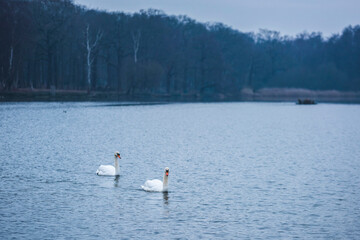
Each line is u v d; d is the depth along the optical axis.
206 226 18.67
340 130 54.94
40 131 45.31
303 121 67.00
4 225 18.31
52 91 94.25
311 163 32.38
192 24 156.75
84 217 19.36
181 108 87.12
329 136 48.66
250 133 50.19
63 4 99.19
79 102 89.88
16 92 89.38
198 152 35.88
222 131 51.34
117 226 18.42
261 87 177.75
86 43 107.31
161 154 34.38
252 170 29.42
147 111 75.81
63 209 20.28
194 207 21.00
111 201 21.55
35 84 106.50
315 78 181.00
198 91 148.38
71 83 124.31
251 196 23.08
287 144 41.94
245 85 170.88
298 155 35.78
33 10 97.06
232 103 113.31
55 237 17.23
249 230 18.39
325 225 19.16
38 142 38.31
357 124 63.06
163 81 146.62
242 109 90.75
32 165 28.91
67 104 82.50
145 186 23.61
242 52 167.50
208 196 22.84
